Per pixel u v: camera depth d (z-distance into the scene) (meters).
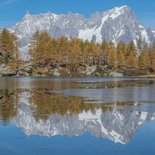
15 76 127.50
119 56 165.25
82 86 71.06
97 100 42.09
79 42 164.50
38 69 140.62
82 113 30.50
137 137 20.50
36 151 17.16
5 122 25.00
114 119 27.34
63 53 153.00
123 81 98.75
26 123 24.75
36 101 40.28
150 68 174.88
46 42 151.00
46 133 21.44
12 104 36.94
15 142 18.94
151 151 17.19
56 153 16.81
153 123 25.53
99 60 170.00
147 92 55.78
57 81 94.31
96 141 19.42
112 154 16.62
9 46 138.62
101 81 96.44
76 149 17.58
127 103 38.91
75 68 154.62
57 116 28.44
